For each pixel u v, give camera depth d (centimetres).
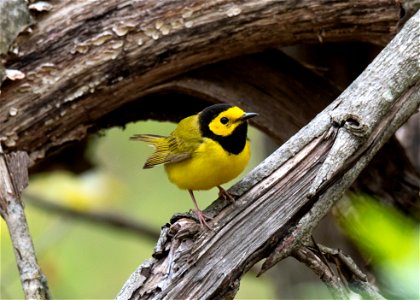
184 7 1045
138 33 1046
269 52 1145
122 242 1873
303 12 1056
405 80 902
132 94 1095
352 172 873
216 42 1068
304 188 865
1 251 1534
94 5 1050
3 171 1012
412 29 921
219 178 998
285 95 1145
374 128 888
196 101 1174
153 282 822
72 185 1534
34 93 1041
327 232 1322
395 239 627
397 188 1160
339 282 877
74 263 1764
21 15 1028
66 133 1084
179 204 1873
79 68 1046
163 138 1102
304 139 882
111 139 1845
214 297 823
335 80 1291
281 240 857
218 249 836
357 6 1054
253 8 1050
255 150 1859
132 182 1869
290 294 1467
